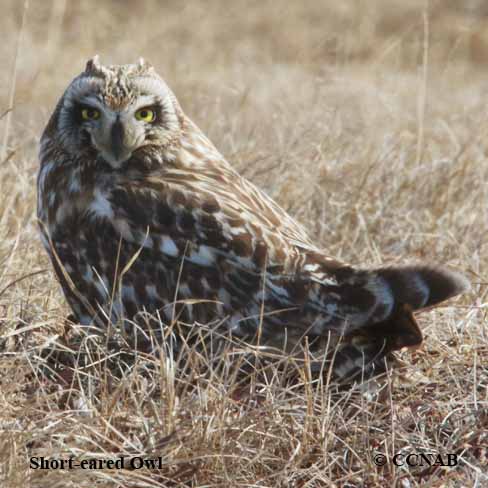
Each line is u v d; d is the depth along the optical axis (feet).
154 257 58.54
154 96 59.98
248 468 51.57
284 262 57.00
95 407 53.42
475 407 57.06
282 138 93.45
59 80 128.77
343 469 52.95
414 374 59.93
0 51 139.85
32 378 58.13
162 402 53.16
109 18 169.48
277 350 55.98
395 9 194.49
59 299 67.21
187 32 168.66
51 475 47.73
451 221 80.69
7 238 71.56
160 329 57.26
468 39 183.32
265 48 162.91
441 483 52.29
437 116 110.52
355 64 149.59
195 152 62.13
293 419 53.88
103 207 59.57
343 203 80.84
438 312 65.31
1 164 75.36
